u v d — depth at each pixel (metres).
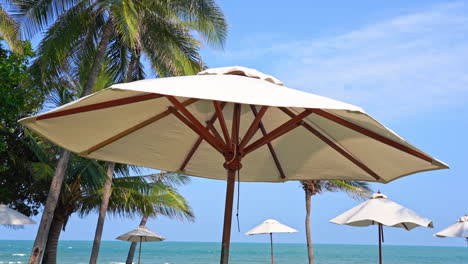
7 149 16.70
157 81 2.88
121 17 13.05
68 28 14.43
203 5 15.04
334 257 94.62
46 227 13.29
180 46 15.84
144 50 16.14
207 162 4.86
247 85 3.04
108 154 4.40
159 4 15.04
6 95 11.66
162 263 70.38
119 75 16.77
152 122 4.15
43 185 18.06
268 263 71.81
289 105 2.54
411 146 3.01
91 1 14.70
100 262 71.50
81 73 15.73
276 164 4.90
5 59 12.13
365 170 4.44
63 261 71.69
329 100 2.80
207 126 4.57
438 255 114.12
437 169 3.89
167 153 4.62
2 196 17.36
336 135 4.20
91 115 3.76
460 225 15.65
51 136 3.81
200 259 80.00
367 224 11.52
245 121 4.62
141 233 22.97
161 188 19.66
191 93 2.58
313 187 23.66
